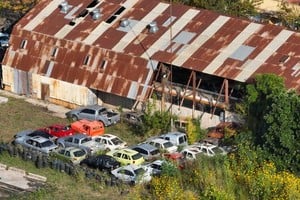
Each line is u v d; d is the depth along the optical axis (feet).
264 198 430.61
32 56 574.15
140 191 441.68
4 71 582.35
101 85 544.21
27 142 495.82
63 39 567.59
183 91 525.34
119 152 477.36
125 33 558.97
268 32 534.78
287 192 428.15
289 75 501.56
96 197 439.63
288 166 461.37
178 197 424.46
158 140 497.05
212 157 458.91
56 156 482.69
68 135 511.81
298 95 483.51
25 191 442.50
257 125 490.08
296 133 463.83
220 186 436.76
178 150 492.95
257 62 514.27
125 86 536.83
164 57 532.32
